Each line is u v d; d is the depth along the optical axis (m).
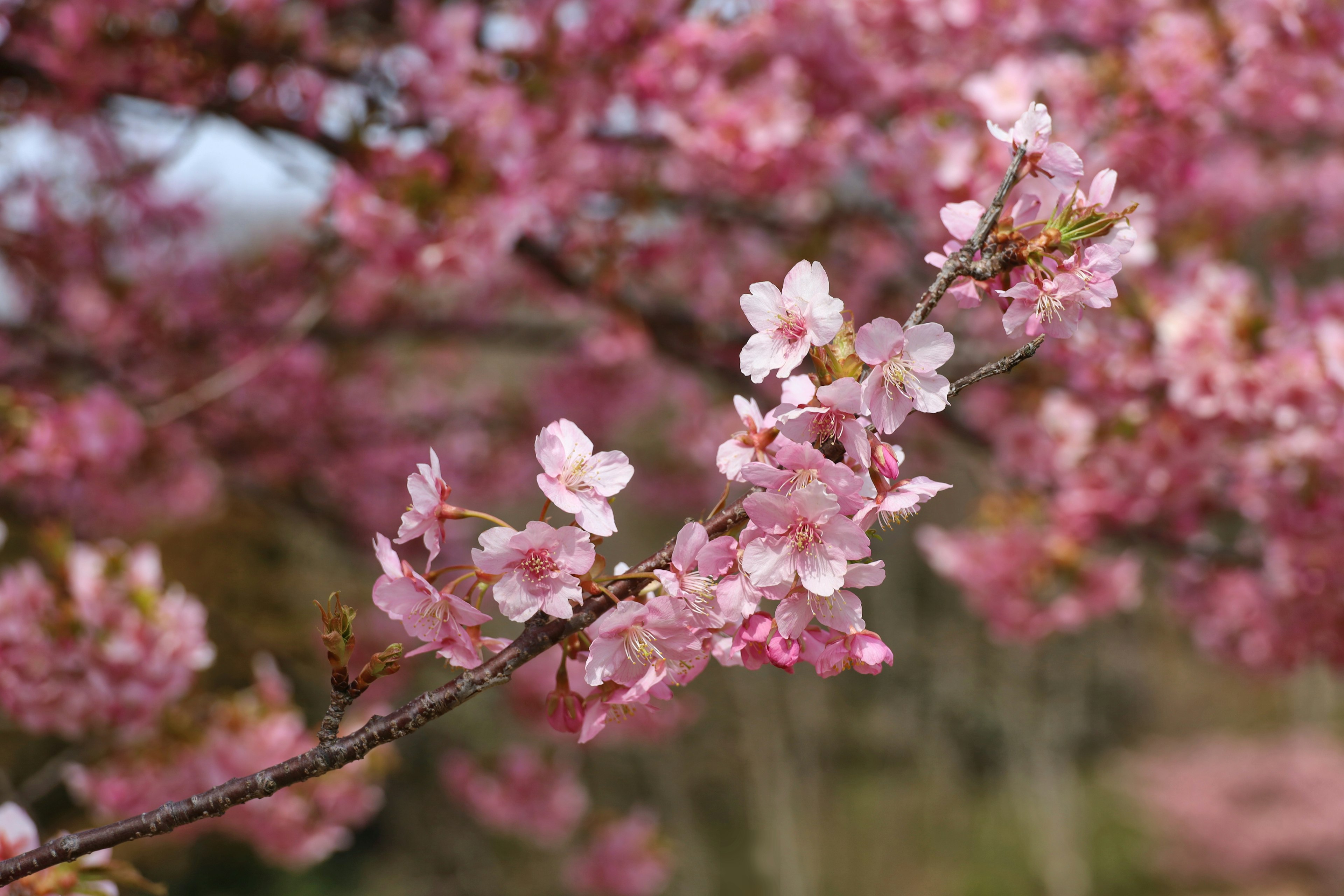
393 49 3.69
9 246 4.78
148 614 2.94
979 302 1.34
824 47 3.71
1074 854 14.57
